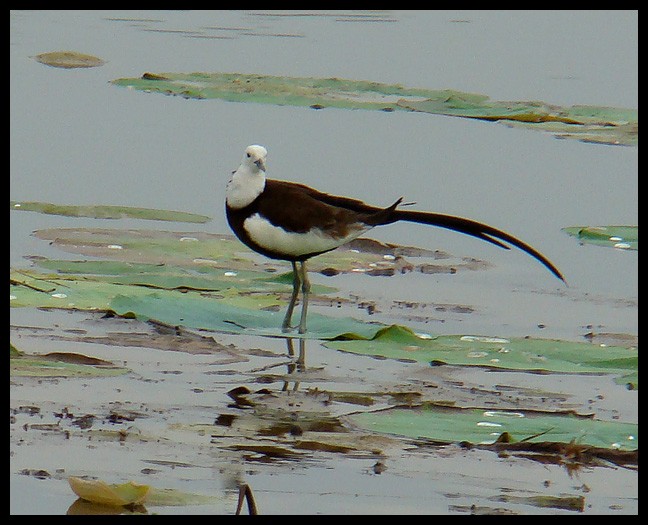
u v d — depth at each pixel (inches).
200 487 392.8
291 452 423.2
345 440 432.8
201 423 445.7
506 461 421.7
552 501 394.0
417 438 438.0
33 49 1280.8
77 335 531.5
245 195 586.6
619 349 537.3
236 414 456.1
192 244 687.1
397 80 1242.6
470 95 1165.1
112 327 545.6
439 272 683.4
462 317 601.3
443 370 516.4
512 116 1080.2
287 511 380.8
